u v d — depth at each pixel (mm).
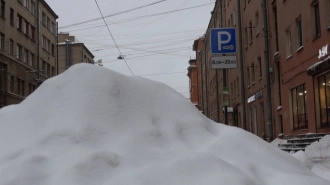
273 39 22062
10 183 3141
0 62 35875
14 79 38812
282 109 20047
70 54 65000
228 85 37812
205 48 54375
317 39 15227
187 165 3244
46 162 3389
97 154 3340
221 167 3248
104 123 3842
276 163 3850
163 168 3215
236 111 33406
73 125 3789
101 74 4375
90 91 4145
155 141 3773
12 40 38594
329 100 14602
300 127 17688
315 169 4570
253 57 26906
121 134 3779
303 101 17234
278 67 21969
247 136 4211
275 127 22016
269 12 22609
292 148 13133
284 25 19391
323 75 15023
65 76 4449
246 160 3693
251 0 27047
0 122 4137
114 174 3248
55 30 54844
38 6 46375
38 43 45719
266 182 3402
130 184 3043
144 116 4066
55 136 3691
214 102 47500
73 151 3514
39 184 3168
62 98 4145
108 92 4148
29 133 3838
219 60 14492
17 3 39906
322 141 11914
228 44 14617
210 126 4391
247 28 28641
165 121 4121
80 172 3186
